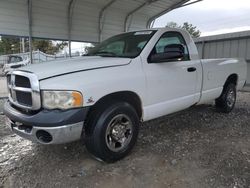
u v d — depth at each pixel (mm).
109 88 3105
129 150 3471
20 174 3092
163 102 3871
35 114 2875
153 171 3104
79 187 2791
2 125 5113
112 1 10148
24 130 3023
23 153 3705
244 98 8594
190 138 4227
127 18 11891
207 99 4961
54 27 9242
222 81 5359
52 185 2838
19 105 3117
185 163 3299
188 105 4438
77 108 2844
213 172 3064
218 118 5520
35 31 8719
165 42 4090
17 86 3160
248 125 5039
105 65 3229
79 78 2932
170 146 3863
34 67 3199
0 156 3613
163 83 3814
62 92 2799
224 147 3832
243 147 3838
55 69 3012
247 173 3039
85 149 3773
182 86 4180
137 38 4047
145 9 11797
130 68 3416
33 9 8531
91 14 10336
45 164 3342
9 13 8000
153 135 4359
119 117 3285
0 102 7699
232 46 11555
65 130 2791
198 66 4539
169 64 3947
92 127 3100
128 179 2934
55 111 2801
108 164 3295
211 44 12438
